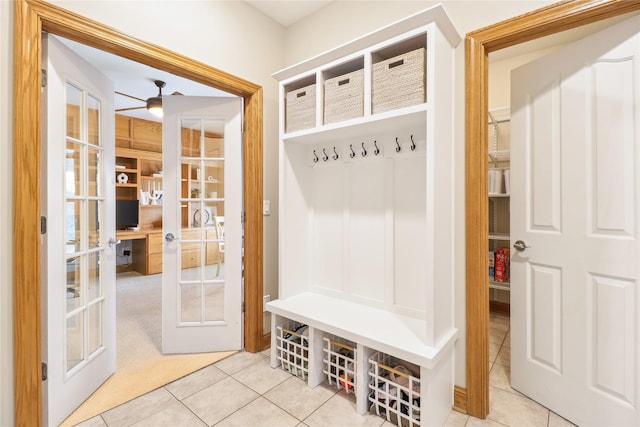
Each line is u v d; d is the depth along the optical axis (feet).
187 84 12.00
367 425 5.24
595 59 4.87
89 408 5.72
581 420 5.09
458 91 5.55
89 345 6.24
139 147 17.08
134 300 12.31
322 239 7.58
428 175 4.91
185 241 7.96
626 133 4.56
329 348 6.26
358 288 6.97
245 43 7.60
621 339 4.64
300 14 8.04
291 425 5.24
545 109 5.59
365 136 6.75
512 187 6.26
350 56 5.88
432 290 4.91
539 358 5.77
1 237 4.45
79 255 5.93
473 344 5.42
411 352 4.81
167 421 5.36
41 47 4.75
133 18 5.70
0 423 4.44
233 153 7.95
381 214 6.61
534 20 4.82
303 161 7.61
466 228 5.47
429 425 4.77
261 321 7.99
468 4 5.47
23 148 4.54
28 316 4.61
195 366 7.21
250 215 7.82
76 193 5.95
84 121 6.04
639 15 4.37
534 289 5.85
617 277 4.68
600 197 4.85
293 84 7.10
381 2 6.61
